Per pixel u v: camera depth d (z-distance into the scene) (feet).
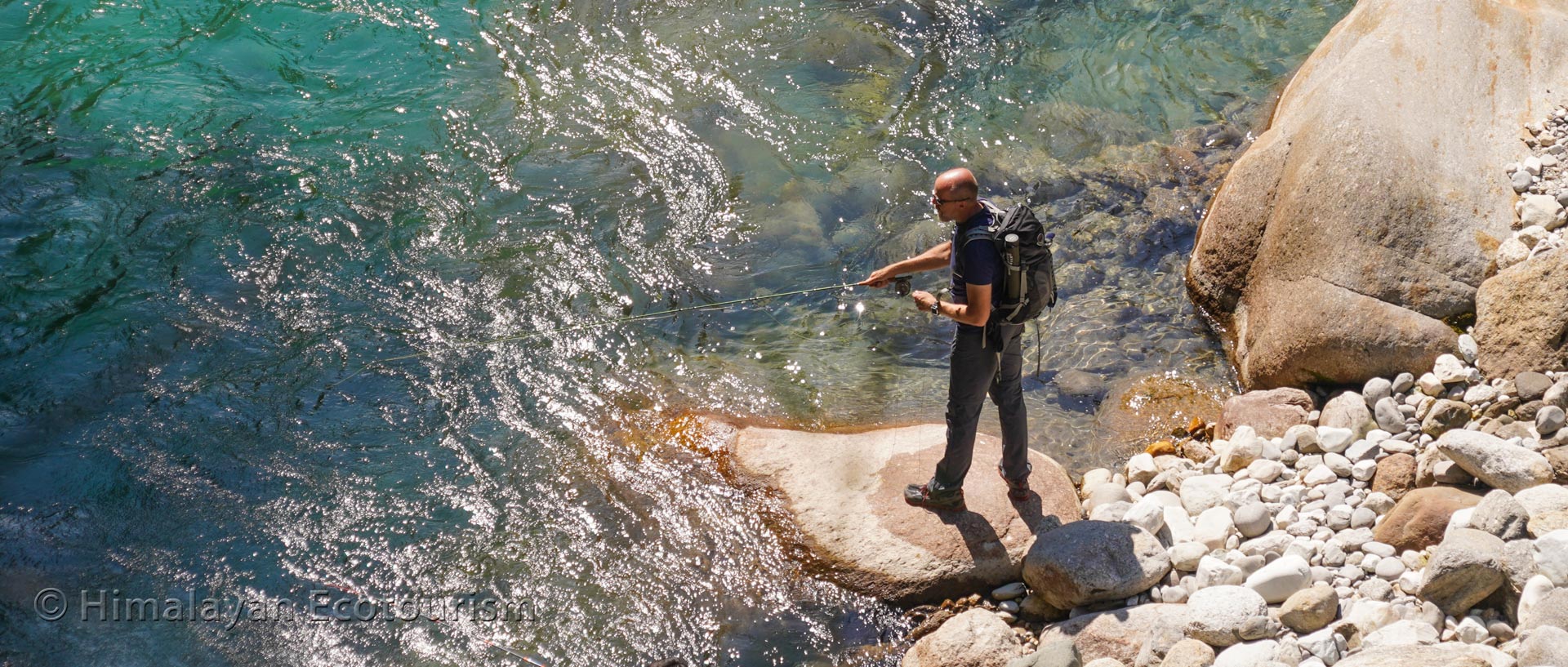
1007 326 15.17
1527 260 18.42
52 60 31.68
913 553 17.24
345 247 25.43
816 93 31.42
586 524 18.71
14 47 32.17
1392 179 20.10
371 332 23.20
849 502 18.38
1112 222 26.30
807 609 17.06
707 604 17.22
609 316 23.94
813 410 21.45
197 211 26.18
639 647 16.53
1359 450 17.43
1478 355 18.17
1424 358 18.66
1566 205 19.84
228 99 30.37
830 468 19.15
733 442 20.16
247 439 20.38
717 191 27.78
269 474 19.65
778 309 24.27
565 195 27.40
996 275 14.82
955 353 15.85
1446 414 17.13
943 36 33.94
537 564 17.95
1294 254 20.80
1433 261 19.36
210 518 18.74
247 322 23.25
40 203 26.07
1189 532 16.65
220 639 16.57
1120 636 14.75
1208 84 31.09
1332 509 16.24
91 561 17.87
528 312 23.93
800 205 27.37
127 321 23.00
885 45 33.58
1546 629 11.77
